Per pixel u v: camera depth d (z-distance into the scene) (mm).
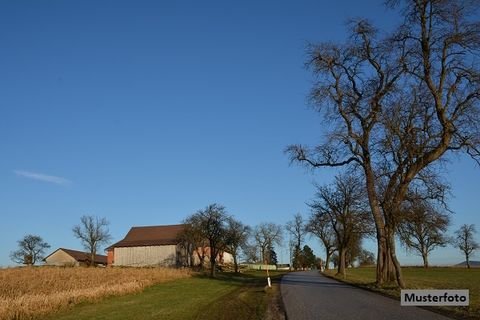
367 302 22906
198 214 74562
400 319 16484
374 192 33875
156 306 28281
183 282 54688
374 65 33094
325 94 34938
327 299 25297
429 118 29766
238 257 94250
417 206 32719
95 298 32812
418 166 30141
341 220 58938
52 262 119250
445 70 28734
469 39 28016
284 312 20547
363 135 34406
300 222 120938
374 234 57062
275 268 116000
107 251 114500
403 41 29938
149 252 106250
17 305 25156
